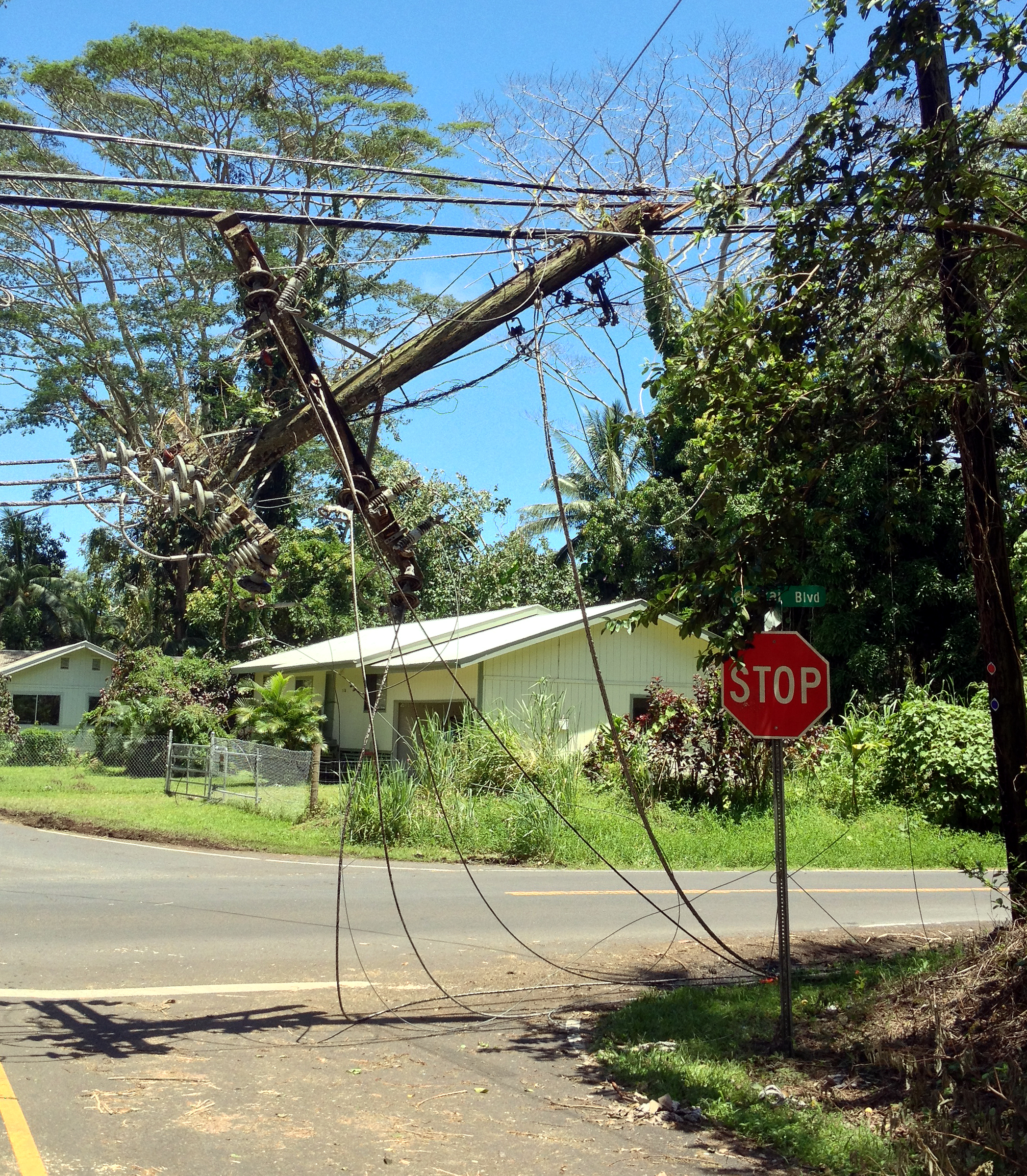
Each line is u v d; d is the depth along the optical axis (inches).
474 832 645.9
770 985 318.0
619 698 954.7
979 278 286.4
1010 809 284.0
